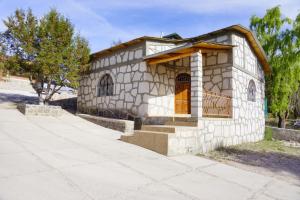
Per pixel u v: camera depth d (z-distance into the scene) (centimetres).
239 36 984
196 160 585
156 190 362
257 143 1057
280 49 1547
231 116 902
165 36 1253
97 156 502
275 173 557
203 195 365
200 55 758
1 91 1535
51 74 968
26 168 380
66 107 1419
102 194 322
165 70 1016
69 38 1005
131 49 1011
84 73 1252
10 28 962
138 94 956
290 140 1288
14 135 604
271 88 1552
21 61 982
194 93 732
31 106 922
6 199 276
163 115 991
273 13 1585
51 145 549
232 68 905
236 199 365
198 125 702
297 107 1986
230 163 607
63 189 321
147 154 574
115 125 878
